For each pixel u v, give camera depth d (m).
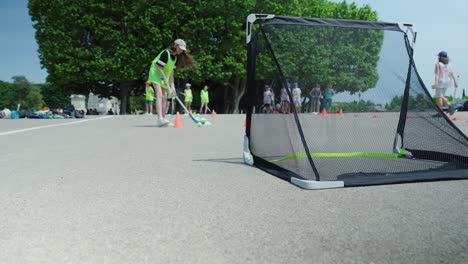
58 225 2.25
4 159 4.74
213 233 2.11
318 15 34.12
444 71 11.17
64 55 29.03
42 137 7.69
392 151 4.35
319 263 1.72
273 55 4.09
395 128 4.44
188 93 23.27
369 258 1.77
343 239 2.01
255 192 3.03
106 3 29.70
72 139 7.28
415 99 4.34
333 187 3.15
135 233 2.12
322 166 3.77
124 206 2.64
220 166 4.26
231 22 30.19
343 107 4.42
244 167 4.20
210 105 41.59
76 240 2.02
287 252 1.85
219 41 31.77
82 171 3.94
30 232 2.14
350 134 4.47
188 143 6.62
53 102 96.38
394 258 1.77
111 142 6.76
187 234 2.10
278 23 4.26
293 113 3.84
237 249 1.89
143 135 8.19
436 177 3.39
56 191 3.07
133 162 4.52
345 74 4.41
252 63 4.40
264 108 4.25
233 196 2.91
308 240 2.00
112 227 2.21
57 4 28.89
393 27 4.60
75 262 1.75
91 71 30.11
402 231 2.13
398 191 3.02
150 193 3.01
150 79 10.63
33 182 3.40
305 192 3.02
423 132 4.21
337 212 2.48
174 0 29.47
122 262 1.75
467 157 3.76
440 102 11.38
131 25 29.42
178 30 30.67
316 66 4.28
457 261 1.74
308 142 4.28
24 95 110.31
